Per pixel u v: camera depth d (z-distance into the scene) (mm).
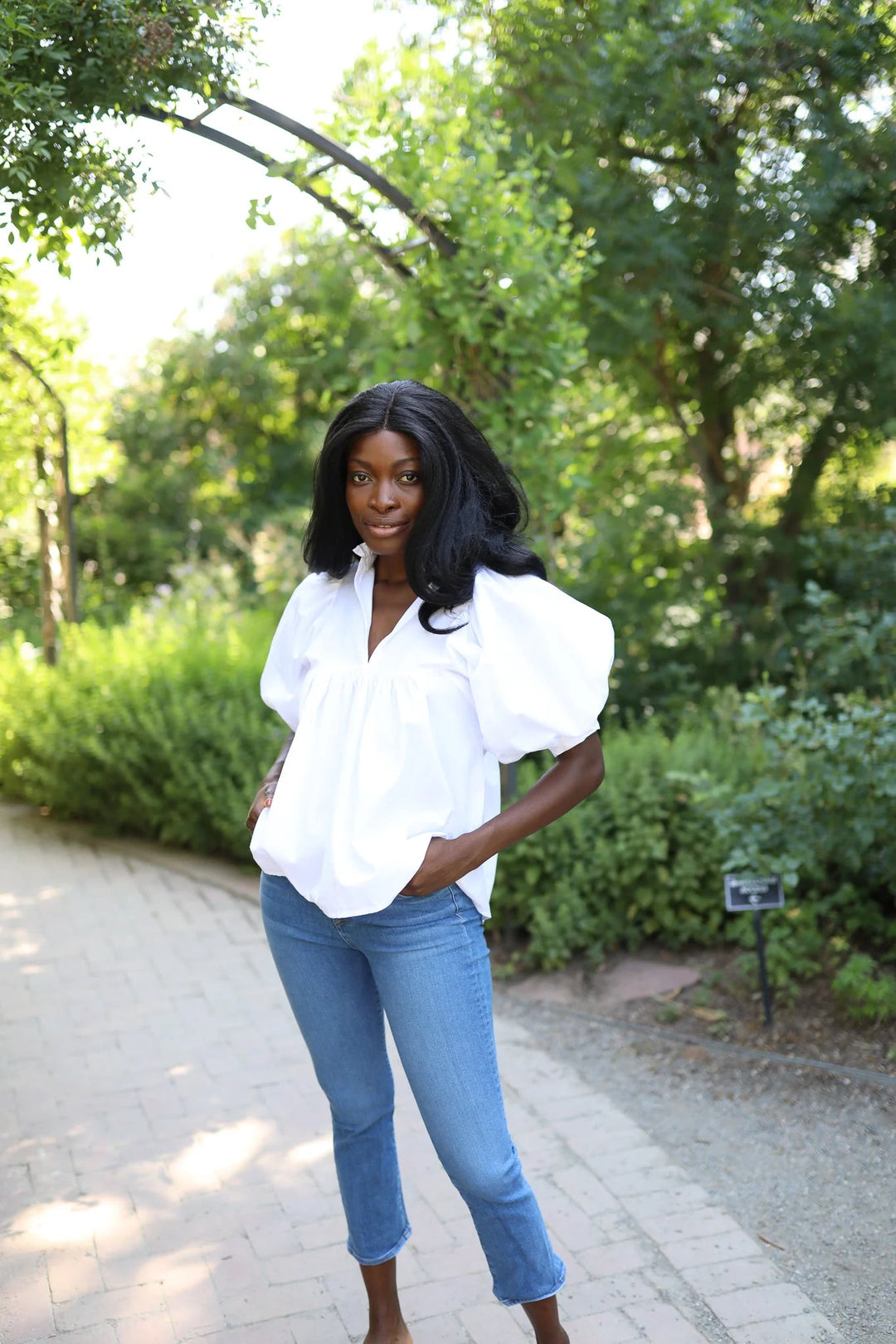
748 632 6227
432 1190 2705
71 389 6684
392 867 1684
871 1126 2971
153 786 5945
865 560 5500
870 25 4668
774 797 3680
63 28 2865
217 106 3229
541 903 4152
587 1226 2541
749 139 5102
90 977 4152
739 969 3893
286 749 2072
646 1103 3160
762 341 5824
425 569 1719
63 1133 3006
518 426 4203
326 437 1817
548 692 1724
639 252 5137
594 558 6582
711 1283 2330
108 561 11703
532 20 4809
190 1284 2354
